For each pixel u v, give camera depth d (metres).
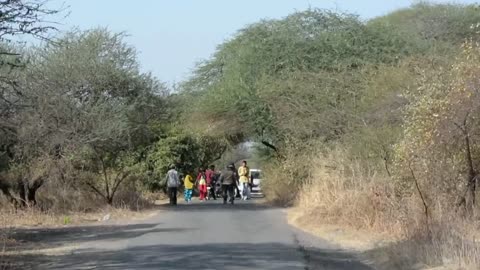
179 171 64.12
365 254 22.17
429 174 23.25
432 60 38.03
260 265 20.02
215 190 61.66
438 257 18.88
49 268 20.53
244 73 52.81
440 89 23.42
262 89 48.62
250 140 57.06
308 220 30.83
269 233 28.23
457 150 23.09
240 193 57.03
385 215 25.89
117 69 45.62
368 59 49.72
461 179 23.22
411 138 23.53
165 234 28.44
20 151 35.84
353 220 27.61
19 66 23.78
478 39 44.81
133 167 44.66
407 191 23.98
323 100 43.34
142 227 31.91
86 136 40.12
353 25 52.41
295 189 43.91
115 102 45.47
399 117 34.00
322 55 50.47
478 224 21.72
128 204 42.75
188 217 36.59
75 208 39.47
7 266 20.86
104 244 25.83
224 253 22.48
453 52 44.69
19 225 33.34
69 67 43.59
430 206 22.53
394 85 37.31
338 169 32.53
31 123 34.72
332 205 29.88
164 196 61.88
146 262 20.78
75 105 41.81
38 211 36.72
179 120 62.28
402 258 20.02
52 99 38.25
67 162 39.00
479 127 22.69
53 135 37.78
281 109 45.38
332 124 41.69
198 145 66.50
